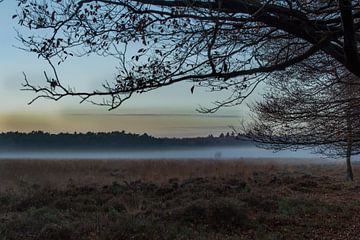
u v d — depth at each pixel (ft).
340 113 24.27
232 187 70.33
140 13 15.14
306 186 79.00
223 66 15.24
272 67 16.17
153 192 65.98
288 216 48.08
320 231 42.16
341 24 16.06
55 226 37.91
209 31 15.25
